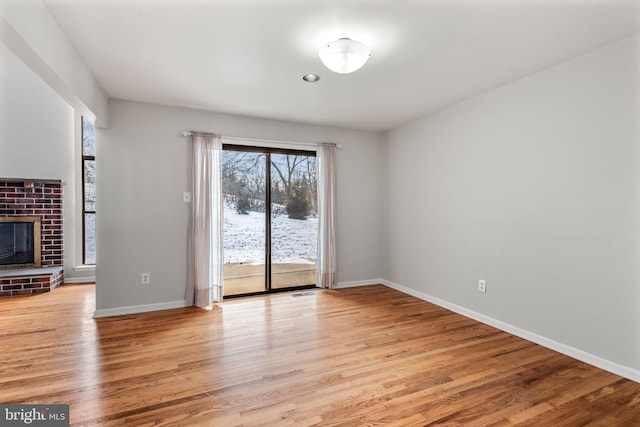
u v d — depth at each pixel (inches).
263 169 174.1
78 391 81.8
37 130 193.8
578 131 99.4
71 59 91.5
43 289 177.0
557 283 105.7
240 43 91.8
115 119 137.6
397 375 90.8
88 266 202.4
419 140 167.0
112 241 138.3
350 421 71.4
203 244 150.6
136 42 91.3
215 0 72.4
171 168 147.9
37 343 109.9
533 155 112.5
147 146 143.3
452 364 97.3
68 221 199.6
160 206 145.9
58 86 89.2
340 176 187.3
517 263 118.4
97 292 136.5
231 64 105.0
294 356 101.7
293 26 83.1
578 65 99.3
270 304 155.3
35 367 93.7
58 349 105.5
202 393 81.5
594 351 96.4
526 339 115.3
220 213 156.1
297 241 183.2
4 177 185.5
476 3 73.1
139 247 142.6
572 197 101.3
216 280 156.2
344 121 173.2
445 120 150.4
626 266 89.4
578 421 72.0
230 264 167.5
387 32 85.8
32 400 78.0
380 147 198.8
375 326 127.5
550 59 101.4
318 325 128.3
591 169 96.4
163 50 96.0
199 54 98.4
